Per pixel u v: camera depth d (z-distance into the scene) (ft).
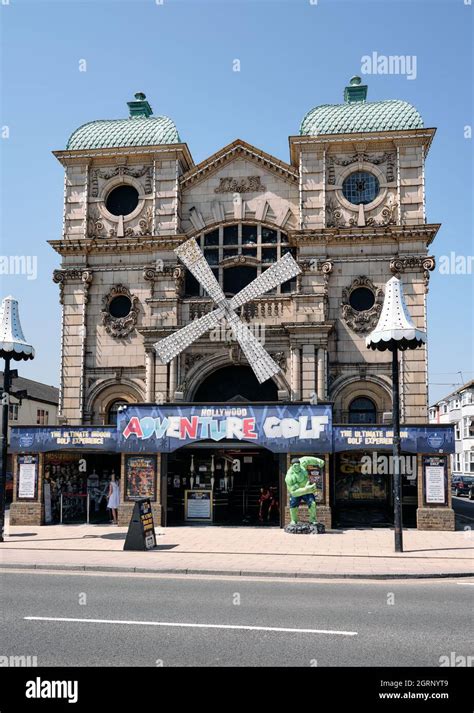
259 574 50.34
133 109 121.49
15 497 83.87
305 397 96.68
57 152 110.52
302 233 102.78
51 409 188.24
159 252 106.83
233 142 107.86
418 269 101.04
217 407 80.84
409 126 104.78
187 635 32.09
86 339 107.14
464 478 198.39
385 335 65.16
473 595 43.01
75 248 108.06
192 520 84.69
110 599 40.68
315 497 78.89
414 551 61.87
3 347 72.38
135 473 81.66
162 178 108.58
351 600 40.83
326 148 105.91
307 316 98.48
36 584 46.16
